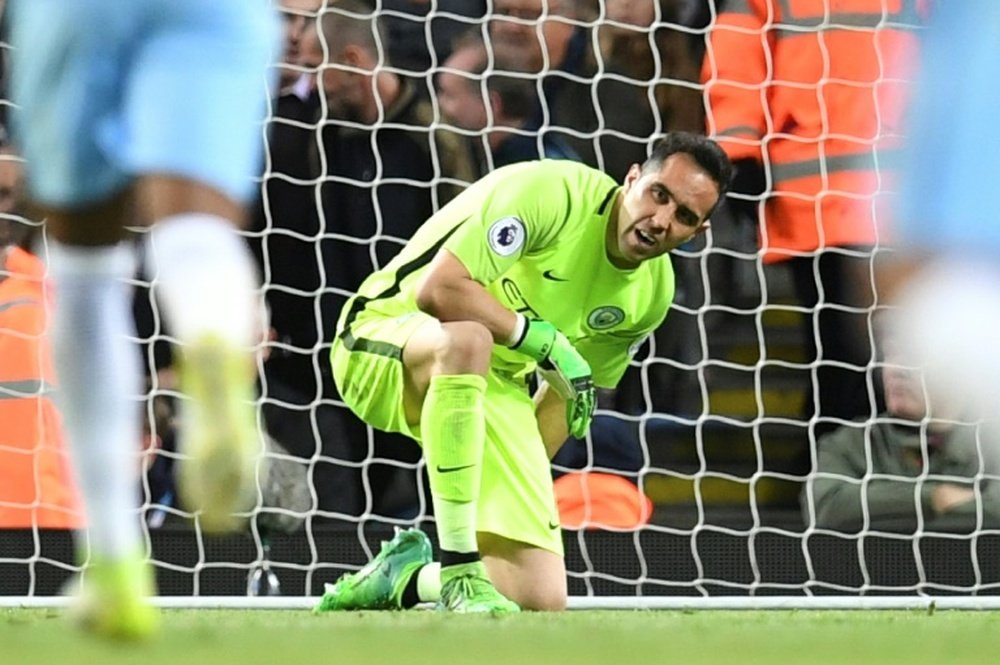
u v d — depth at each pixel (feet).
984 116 28.71
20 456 59.21
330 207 63.41
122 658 22.56
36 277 59.26
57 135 22.75
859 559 62.75
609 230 47.80
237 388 21.42
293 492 61.77
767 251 62.80
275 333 63.00
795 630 30.35
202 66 22.71
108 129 22.82
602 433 63.57
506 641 27.27
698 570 62.54
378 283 49.62
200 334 21.29
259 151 62.80
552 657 24.61
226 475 21.35
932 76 29.12
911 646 27.07
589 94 66.13
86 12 22.63
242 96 23.07
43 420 59.06
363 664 23.13
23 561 57.06
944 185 28.89
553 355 46.14
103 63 22.75
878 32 63.52
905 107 29.50
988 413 29.40
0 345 59.06
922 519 61.77
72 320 22.75
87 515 22.31
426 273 46.29
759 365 61.57
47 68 22.80
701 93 66.49
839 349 65.92
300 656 24.08
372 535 61.98
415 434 49.19
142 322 60.44
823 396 66.23
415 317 47.96
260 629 29.60
